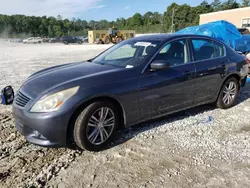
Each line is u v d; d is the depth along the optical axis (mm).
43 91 2898
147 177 2633
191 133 3662
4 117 4289
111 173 2705
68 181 2570
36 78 3340
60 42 46969
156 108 3592
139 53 3713
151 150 3176
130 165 2854
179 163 2889
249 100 5281
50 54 17078
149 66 3479
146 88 3383
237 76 4695
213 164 2867
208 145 3309
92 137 3061
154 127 3859
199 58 4113
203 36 4309
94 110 3006
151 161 2930
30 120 2811
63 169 2777
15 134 3627
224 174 2684
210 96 4344
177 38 3928
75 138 2986
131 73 3328
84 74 3252
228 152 3137
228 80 4570
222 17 33250
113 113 3213
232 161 2936
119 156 3041
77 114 2934
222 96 4566
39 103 2809
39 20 86375
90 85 2979
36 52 19234
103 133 3166
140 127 3859
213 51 4387
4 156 3037
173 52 3818
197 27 10008
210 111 4594
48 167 2803
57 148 3213
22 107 2943
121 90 3158
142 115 3477
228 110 4660
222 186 2486
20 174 2672
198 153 3107
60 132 2822
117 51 4141
